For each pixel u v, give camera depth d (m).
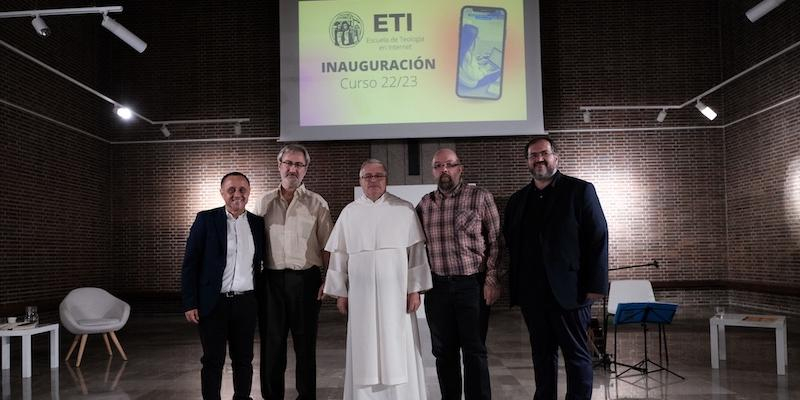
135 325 9.85
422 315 10.30
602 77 11.16
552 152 3.38
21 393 5.05
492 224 3.68
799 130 8.87
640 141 11.09
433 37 10.68
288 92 10.75
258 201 3.94
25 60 8.55
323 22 10.77
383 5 10.72
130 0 11.35
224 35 11.29
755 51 9.98
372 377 3.39
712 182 11.03
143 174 11.17
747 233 10.30
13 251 8.13
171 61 11.29
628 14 11.23
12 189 8.14
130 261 11.06
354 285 3.48
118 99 11.29
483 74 10.63
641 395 4.59
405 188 10.80
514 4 10.68
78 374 5.83
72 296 6.99
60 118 9.48
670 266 10.91
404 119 10.65
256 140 11.13
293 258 3.78
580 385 3.29
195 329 9.26
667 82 11.14
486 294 3.58
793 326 8.34
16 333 5.75
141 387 5.23
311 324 3.80
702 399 4.45
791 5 8.95
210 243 3.62
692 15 11.21
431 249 3.64
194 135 11.19
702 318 9.56
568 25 11.23
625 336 7.76
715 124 11.09
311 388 3.77
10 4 8.23
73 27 9.99
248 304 3.67
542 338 3.39
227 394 4.84
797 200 8.95
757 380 5.07
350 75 10.70
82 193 10.11
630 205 11.01
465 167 10.97
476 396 3.54
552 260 3.31
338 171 11.00
